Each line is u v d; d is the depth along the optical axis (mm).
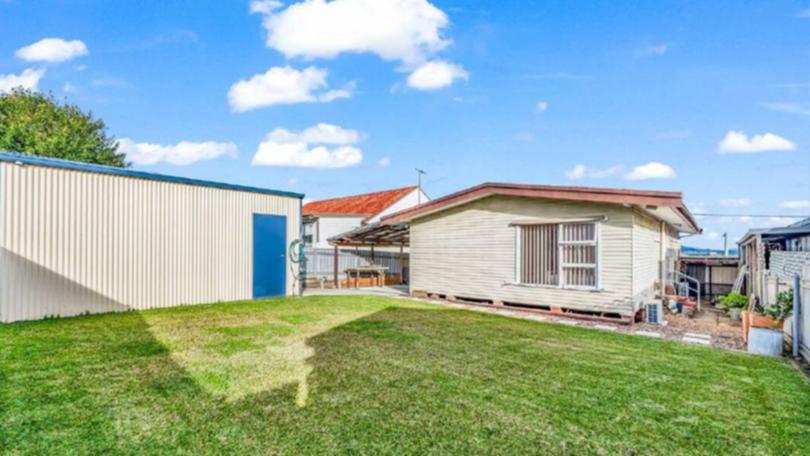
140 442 3338
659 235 13047
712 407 4320
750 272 14594
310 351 6148
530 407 4207
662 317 10523
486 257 12039
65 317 8539
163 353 5891
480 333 7754
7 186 7898
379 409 4070
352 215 25875
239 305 10766
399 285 18328
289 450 3262
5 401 4043
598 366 5719
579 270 10336
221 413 3898
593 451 3365
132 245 9695
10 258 7922
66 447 3230
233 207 11773
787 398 4625
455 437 3529
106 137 30094
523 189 10953
